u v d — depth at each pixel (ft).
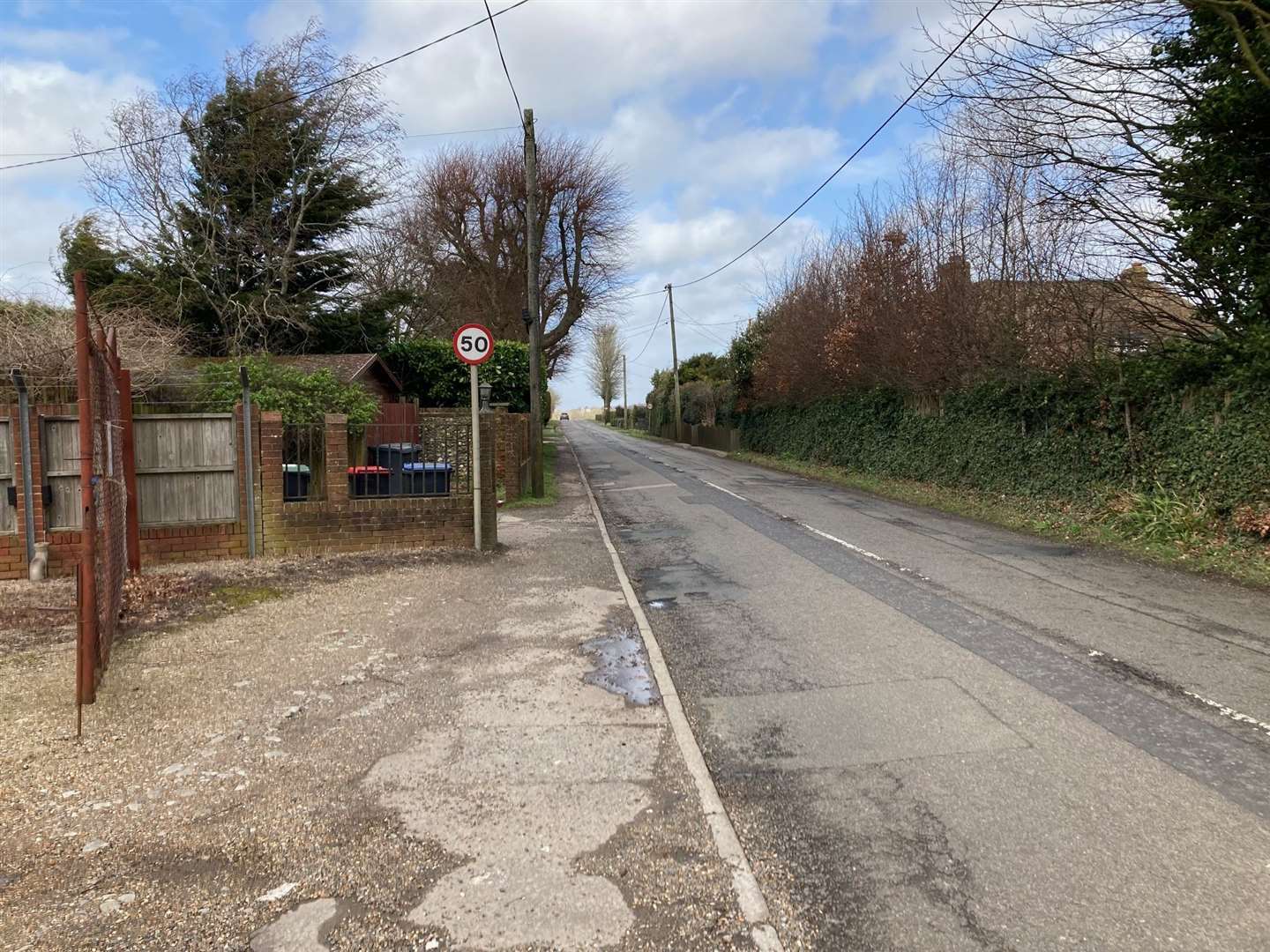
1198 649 20.43
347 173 82.64
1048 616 23.84
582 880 10.59
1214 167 34.63
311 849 11.41
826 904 10.10
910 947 9.25
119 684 18.06
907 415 68.54
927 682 18.07
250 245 78.38
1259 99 32.14
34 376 37.78
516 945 9.30
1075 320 45.39
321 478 34.60
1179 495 37.60
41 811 12.47
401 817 12.29
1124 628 22.53
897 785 13.23
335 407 50.01
